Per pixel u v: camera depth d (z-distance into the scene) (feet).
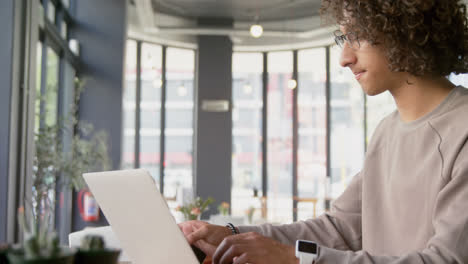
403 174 3.17
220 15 34.83
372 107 33.22
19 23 12.27
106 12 23.18
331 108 36.86
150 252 2.72
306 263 2.47
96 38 23.12
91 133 22.62
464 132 2.81
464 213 2.49
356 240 3.71
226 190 34.55
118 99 22.97
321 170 37.19
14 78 11.96
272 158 37.88
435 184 2.90
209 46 35.35
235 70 38.60
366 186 3.52
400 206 3.18
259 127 38.19
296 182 37.47
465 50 3.21
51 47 18.31
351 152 35.63
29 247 1.60
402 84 3.19
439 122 2.99
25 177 12.64
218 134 34.83
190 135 37.29
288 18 34.83
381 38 3.02
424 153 3.04
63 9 20.97
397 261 2.41
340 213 3.77
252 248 2.61
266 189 37.52
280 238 3.61
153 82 36.42
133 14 32.71
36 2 13.41
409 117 3.22
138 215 2.74
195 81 37.01
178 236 2.70
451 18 3.03
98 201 2.78
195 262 2.69
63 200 20.42
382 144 3.50
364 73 3.19
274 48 37.99
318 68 37.73
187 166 37.14
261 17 35.14
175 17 34.35
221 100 34.94
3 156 11.59
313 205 33.94
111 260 1.79
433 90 3.12
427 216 2.96
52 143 15.43
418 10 2.92
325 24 3.55
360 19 3.03
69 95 21.89
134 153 36.14
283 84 38.42
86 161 18.62
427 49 2.99
